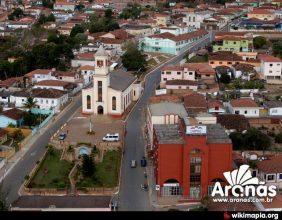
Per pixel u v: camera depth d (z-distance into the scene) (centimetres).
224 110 19988
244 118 18538
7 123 19675
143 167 15838
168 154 13725
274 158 14875
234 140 16575
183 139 13875
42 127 19612
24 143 17888
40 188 14250
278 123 19412
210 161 13738
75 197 13338
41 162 16075
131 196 13925
